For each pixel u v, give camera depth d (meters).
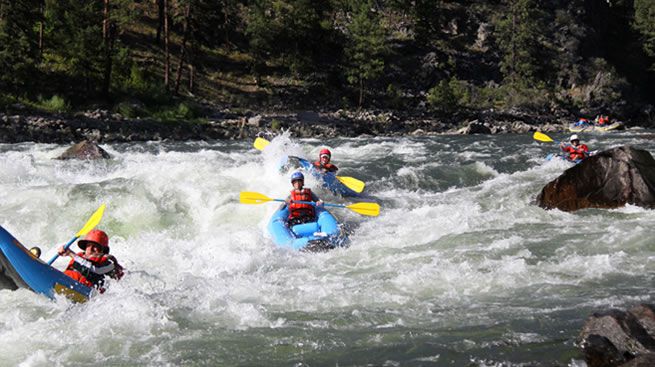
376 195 14.31
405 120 45.97
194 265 9.23
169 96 40.84
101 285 7.74
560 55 64.31
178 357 5.79
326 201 13.62
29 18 37.34
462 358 5.49
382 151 23.47
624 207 11.55
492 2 69.56
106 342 6.14
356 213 12.51
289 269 8.82
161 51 48.03
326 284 7.93
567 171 11.84
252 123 38.09
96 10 39.94
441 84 50.00
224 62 50.50
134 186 12.34
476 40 65.00
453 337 5.97
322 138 36.00
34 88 37.19
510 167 18.00
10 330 6.46
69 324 6.61
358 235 10.73
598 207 11.69
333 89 51.66
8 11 36.44
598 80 62.09
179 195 12.38
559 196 11.80
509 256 8.71
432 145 27.41
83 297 7.45
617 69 71.06
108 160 17.16
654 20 68.44
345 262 9.06
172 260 9.52
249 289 7.76
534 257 8.62
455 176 16.14
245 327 6.48
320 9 54.28
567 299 6.89
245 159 19.50
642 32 69.44
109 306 7.09
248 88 47.91
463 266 8.32
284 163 14.44
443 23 65.94
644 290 7.09
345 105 48.88
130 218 11.66
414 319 6.54
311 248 9.79
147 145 28.36
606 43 72.88
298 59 49.81
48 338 6.25
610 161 11.85
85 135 30.47
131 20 40.78
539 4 68.06
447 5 67.62
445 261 8.62
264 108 45.12
